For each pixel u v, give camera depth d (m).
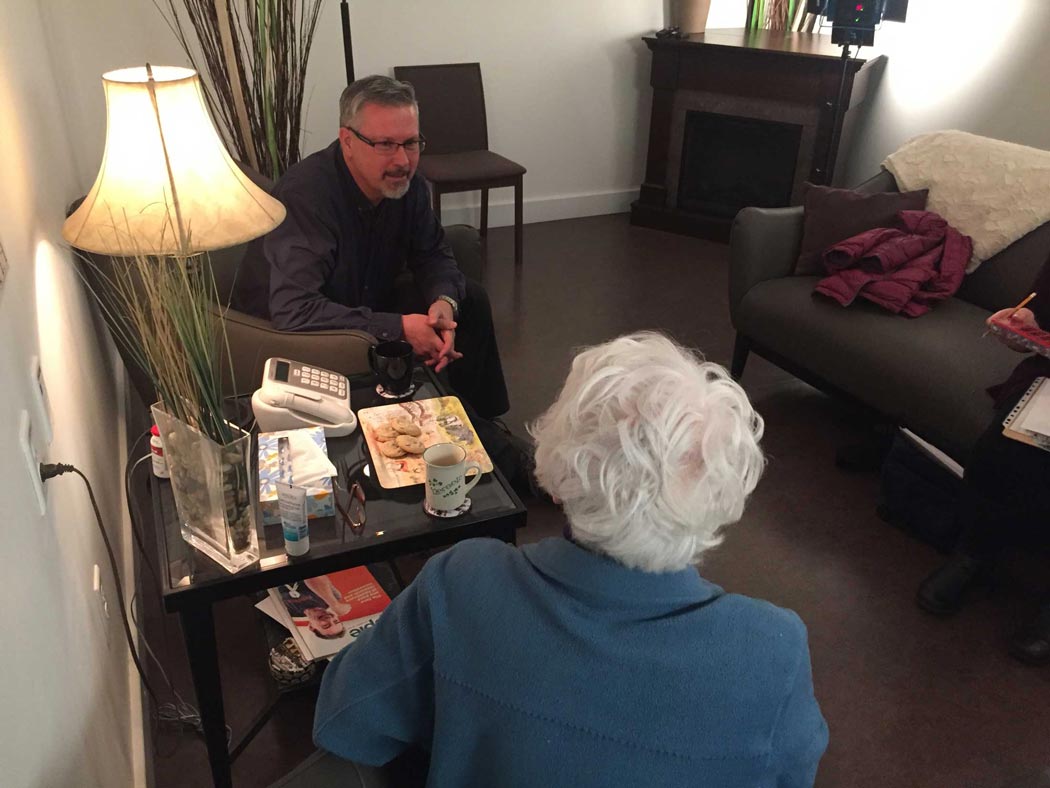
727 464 0.80
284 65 2.92
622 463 0.78
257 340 2.01
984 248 2.68
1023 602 2.16
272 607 1.77
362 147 2.10
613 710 0.79
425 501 1.46
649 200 4.68
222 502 1.26
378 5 3.84
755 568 2.24
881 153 4.17
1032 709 1.88
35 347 1.28
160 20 3.24
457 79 4.04
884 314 2.59
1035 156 2.68
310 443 1.50
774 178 4.32
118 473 2.23
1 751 0.80
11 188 1.34
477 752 0.85
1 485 0.92
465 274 2.69
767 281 2.93
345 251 2.23
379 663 0.91
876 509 2.47
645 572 0.81
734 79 4.19
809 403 3.02
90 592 1.42
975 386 2.26
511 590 0.84
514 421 2.82
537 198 4.68
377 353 1.79
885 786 1.69
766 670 0.80
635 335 0.90
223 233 1.56
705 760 0.80
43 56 2.16
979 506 2.05
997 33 3.47
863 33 3.69
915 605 2.14
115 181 1.50
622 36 4.46
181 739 1.71
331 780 0.96
